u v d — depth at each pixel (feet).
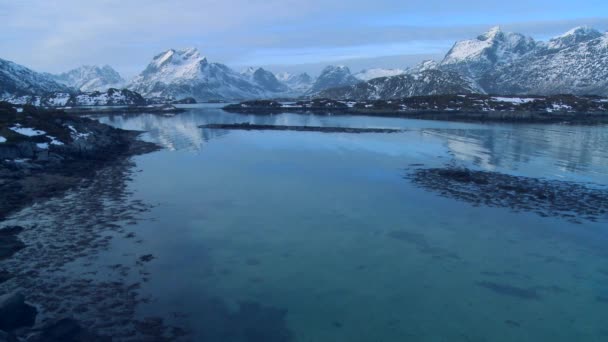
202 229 84.79
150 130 285.84
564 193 109.40
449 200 104.58
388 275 66.39
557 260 71.41
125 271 66.13
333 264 69.97
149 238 79.56
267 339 50.67
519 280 64.90
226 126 308.19
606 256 72.79
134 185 118.52
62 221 86.84
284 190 114.52
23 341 45.78
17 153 132.46
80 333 49.26
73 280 62.34
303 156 169.78
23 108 213.66
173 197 106.83
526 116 400.88
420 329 53.06
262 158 165.17
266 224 87.97
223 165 150.00
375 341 50.78
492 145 197.67
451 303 58.75
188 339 49.90
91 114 506.89
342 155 171.53
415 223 88.63
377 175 132.46
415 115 432.25
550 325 53.88
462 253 74.13
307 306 57.98
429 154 171.94
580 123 328.90
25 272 64.08
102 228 83.76
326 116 445.37
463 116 410.72
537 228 85.35
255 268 68.44
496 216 92.68
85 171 135.13
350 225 87.61
